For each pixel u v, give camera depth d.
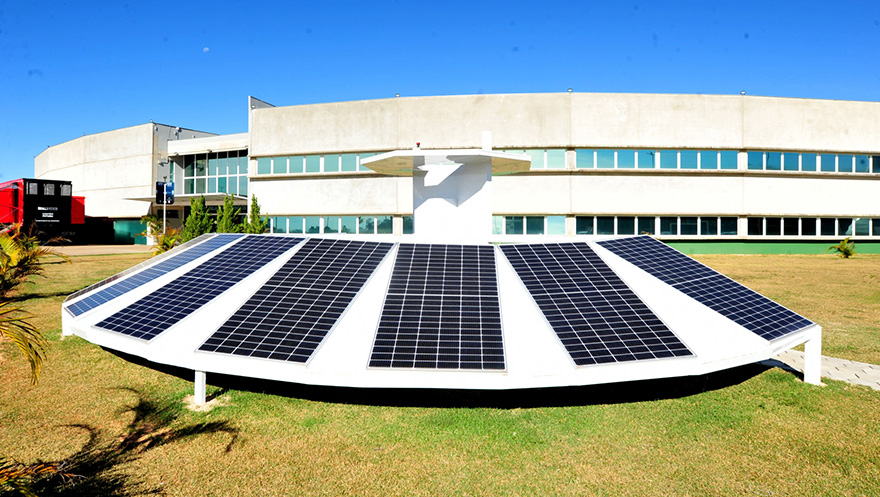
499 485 7.15
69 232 59.75
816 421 9.17
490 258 13.14
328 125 39.62
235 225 34.50
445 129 37.53
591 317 10.36
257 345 9.23
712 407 9.77
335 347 9.25
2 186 59.69
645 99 36.78
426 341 9.27
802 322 11.13
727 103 37.06
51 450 8.01
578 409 9.62
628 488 7.08
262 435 8.52
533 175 37.22
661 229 37.50
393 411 9.48
